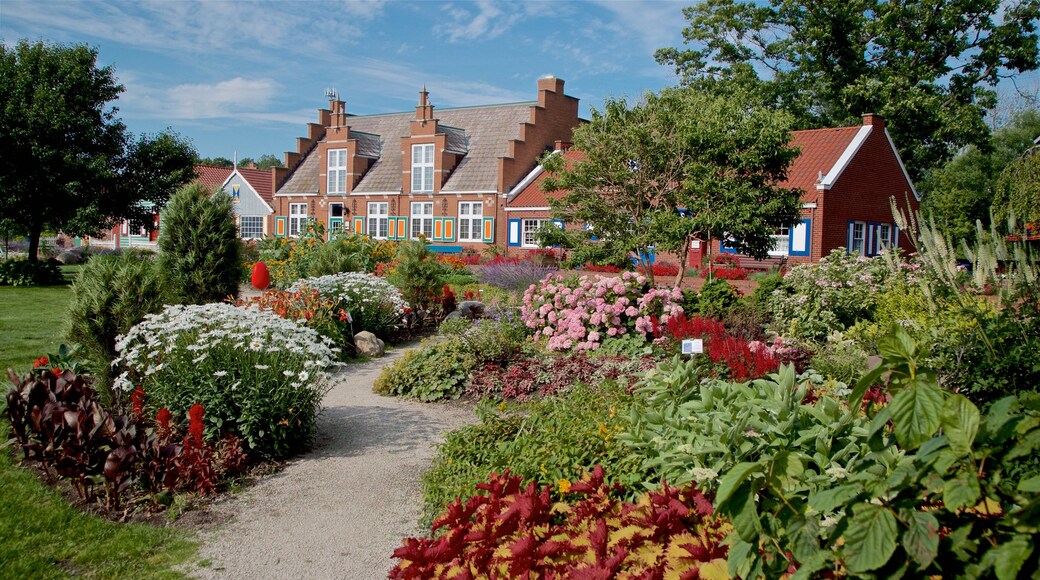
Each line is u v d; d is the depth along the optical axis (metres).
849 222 27.66
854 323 11.94
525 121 39.97
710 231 16.83
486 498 4.18
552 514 4.24
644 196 18.23
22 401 6.60
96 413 5.93
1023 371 5.93
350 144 42.81
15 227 28.05
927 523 1.92
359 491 6.12
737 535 2.41
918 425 2.05
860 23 31.95
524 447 5.33
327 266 16.89
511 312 12.87
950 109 31.67
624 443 4.68
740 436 3.54
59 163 24.38
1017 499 1.92
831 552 2.11
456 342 10.38
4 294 20.11
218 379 6.87
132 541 5.08
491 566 3.47
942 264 7.33
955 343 6.46
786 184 27.34
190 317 7.38
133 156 27.28
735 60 34.56
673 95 17.72
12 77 24.48
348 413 8.68
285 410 6.95
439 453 6.79
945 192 31.64
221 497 5.96
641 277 11.63
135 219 27.78
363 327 13.40
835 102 33.59
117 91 26.72
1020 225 13.16
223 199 12.33
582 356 10.40
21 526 5.16
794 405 3.63
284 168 46.59
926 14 31.00
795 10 32.75
